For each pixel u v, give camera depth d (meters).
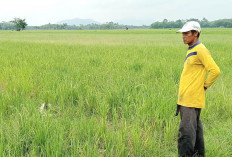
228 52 14.55
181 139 3.30
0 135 3.62
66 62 9.77
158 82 6.83
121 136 3.62
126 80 6.70
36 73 7.79
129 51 14.66
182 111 3.31
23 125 3.80
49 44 20.36
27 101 5.04
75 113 4.95
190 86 3.20
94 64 9.71
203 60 3.08
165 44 22.30
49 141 3.33
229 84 7.38
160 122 4.28
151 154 3.60
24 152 3.53
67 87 5.82
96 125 4.08
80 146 3.48
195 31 3.11
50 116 4.33
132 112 5.03
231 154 3.78
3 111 4.72
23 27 117.69
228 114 5.13
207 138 4.16
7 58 11.05
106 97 5.43
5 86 6.30
